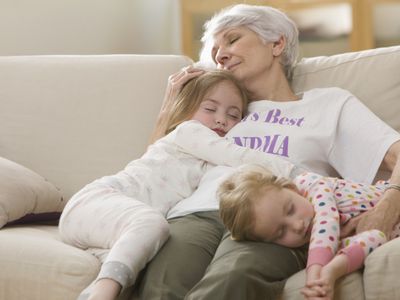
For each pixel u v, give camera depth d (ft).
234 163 6.31
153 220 5.49
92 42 14.57
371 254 4.85
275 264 5.05
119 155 7.70
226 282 4.84
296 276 5.01
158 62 8.01
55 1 13.41
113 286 5.04
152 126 7.74
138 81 7.93
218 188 5.67
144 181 6.31
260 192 5.29
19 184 6.75
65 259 5.42
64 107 7.98
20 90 8.13
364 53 7.48
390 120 7.11
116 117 7.84
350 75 7.37
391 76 7.21
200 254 5.47
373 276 4.75
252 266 4.92
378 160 6.59
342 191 5.74
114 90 7.95
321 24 14.97
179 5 15.81
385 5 14.71
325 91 7.12
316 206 5.40
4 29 12.12
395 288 4.66
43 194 7.02
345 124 6.84
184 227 5.75
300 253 5.38
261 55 7.28
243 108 7.23
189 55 15.33
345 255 4.87
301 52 15.08
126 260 5.15
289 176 6.23
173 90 7.28
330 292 4.63
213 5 15.14
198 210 5.98
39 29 13.00
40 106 8.04
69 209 6.00
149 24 16.39
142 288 5.32
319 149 6.81
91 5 14.49
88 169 7.73
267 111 7.10
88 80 8.04
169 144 6.57
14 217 6.61
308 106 7.02
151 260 5.45
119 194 5.99
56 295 5.32
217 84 7.00
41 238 5.89
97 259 5.62
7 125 8.02
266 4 14.52
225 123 6.97
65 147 7.84
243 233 5.28
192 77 7.28
